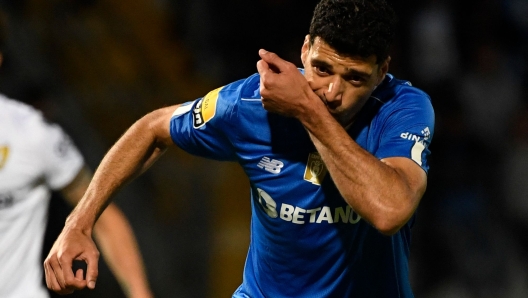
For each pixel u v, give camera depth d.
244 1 28.09
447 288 25.28
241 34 28.02
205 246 24.84
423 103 9.84
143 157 10.98
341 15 8.68
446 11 30.34
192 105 10.70
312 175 9.89
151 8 28.12
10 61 17.53
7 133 13.29
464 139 26.73
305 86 8.88
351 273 10.64
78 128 22.30
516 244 26.12
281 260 10.75
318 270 10.65
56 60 25.09
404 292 11.24
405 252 11.09
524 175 26.84
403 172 9.00
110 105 25.55
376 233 10.33
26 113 13.70
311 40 9.02
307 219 10.13
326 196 9.93
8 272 13.34
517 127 27.80
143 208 24.03
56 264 9.85
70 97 23.69
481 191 26.28
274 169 10.04
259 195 10.37
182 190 25.00
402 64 29.08
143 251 23.48
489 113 29.66
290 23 27.80
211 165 25.48
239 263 25.08
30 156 13.39
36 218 13.68
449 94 27.23
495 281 25.47
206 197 25.16
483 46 30.31
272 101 8.91
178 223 24.75
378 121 9.74
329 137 8.80
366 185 8.64
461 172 26.23
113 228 13.20
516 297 25.47
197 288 24.50
